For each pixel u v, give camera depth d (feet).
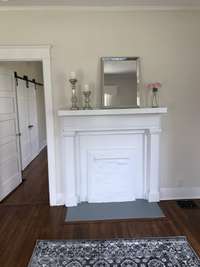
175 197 11.44
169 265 7.08
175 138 11.06
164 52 10.48
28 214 10.37
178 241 8.19
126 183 11.13
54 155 10.77
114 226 9.23
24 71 17.70
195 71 10.66
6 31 9.96
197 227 9.08
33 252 7.80
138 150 11.14
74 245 8.10
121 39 10.32
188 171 11.34
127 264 7.16
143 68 10.53
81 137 10.84
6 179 12.23
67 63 10.30
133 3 9.75
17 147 13.75
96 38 10.25
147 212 10.24
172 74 10.62
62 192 11.09
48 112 10.44
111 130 10.49
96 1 9.45
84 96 10.45
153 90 10.30
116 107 10.50
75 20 10.11
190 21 10.36
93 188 11.10
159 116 10.39
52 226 9.34
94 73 10.43
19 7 9.78
